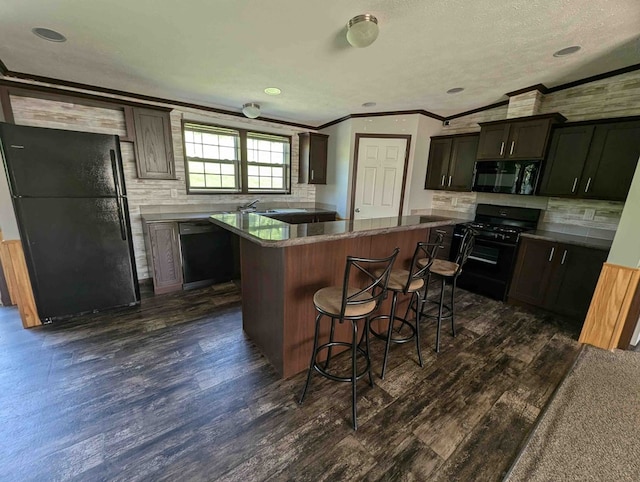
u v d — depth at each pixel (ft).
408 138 12.84
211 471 4.29
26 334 7.73
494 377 6.57
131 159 10.78
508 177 10.66
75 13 5.42
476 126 12.62
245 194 14.05
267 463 4.44
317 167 15.14
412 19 5.71
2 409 5.27
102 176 8.29
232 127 12.95
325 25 5.87
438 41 6.63
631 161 8.19
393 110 12.69
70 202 7.97
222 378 6.26
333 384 6.21
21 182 7.28
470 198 13.30
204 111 12.03
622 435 5.07
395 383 6.30
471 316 9.62
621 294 7.37
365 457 4.58
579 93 9.64
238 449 4.65
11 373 6.22
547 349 7.72
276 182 15.23
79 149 7.84
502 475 4.36
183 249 10.73
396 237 8.07
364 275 7.30
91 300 8.75
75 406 5.38
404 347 7.74
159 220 10.12
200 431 4.95
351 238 6.82
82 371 6.34
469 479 4.28
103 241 8.63
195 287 11.28
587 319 7.93
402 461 4.53
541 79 9.28
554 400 5.87
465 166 12.41
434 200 14.67
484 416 5.45
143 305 9.66
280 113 13.25
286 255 5.75
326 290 5.87
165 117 10.66
